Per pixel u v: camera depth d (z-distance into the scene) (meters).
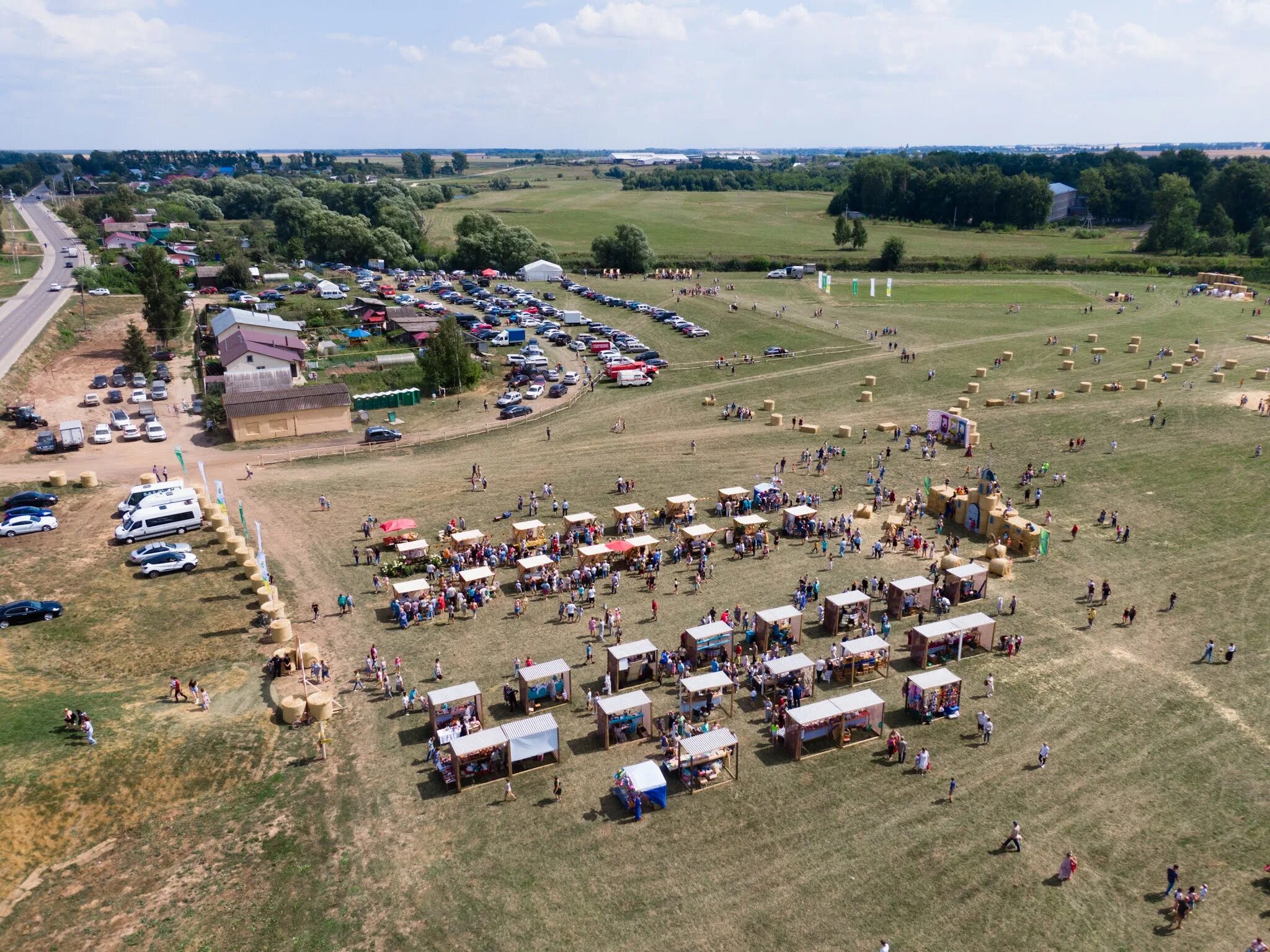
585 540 69.00
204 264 196.75
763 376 121.25
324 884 35.75
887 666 52.09
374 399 106.69
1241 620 56.59
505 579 64.06
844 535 70.56
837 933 33.56
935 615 57.78
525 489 81.19
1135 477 82.12
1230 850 37.59
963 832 38.84
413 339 134.88
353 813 39.84
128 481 81.50
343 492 80.06
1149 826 39.03
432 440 95.88
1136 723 46.41
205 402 100.25
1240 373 116.19
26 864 35.62
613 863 37.12
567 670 48.34
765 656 52.75
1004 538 68.38
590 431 99.06
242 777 41.88
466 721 45.06
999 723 46.69
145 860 36.56
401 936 33.34
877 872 36.56
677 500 73.12
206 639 54.12
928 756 43.62
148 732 43.59
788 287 189.12
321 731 44.66
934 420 94.50
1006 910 34.62
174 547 64.38
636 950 32.84
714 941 33.25
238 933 33.28
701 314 160.50
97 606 57.47
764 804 40.75
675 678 51.31
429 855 37.47
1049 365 123.69
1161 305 166.25
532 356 127.19
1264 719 46.41
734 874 36.50
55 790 38.88
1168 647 53.56
